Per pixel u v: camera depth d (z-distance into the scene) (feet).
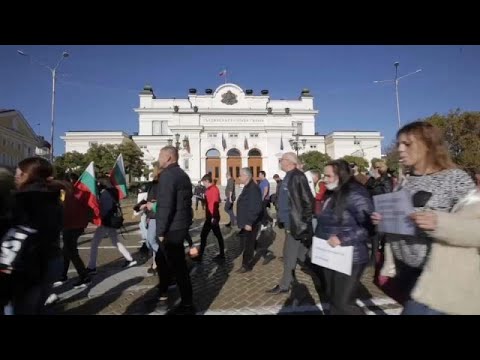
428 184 7.13
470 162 86.89
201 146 166.30
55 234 9.64
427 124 7.66
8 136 141.69
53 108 89.10
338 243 9.05
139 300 15.43
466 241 5.68
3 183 8.66
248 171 21.57
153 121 185.68
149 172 139.13
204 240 23.41
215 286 17.53
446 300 6.00
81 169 116.78
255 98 182.70
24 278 8.68
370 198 9.26
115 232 21.42
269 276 19.33
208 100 182.09
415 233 6.75
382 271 8.27
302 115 188.03
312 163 149.59
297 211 14.39
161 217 12.78
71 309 14.25
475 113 90.74
